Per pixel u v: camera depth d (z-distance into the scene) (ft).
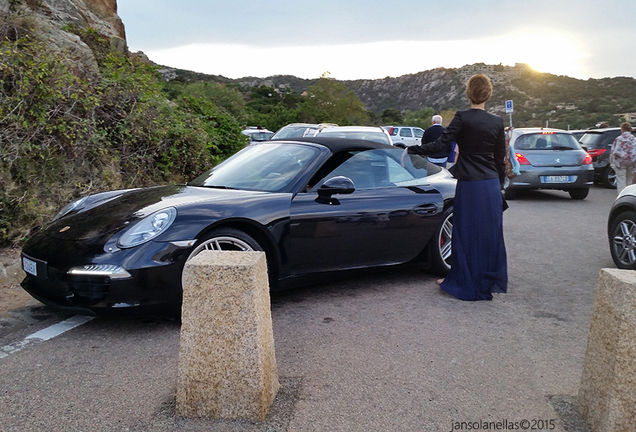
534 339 11.16
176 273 11.01
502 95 405.80
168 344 10.64
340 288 14.92
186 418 7.73
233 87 144.97
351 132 33.65
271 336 8.20
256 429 7.45
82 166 21.43
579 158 36.19
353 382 9.00
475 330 11.62
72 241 11.35
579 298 14.21
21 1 28.50
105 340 10.86
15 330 11.46
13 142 18.90
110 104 25.00
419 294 14.34
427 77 643.45
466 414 8.01
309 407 8.10
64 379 9.08
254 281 7.49
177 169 28.14
